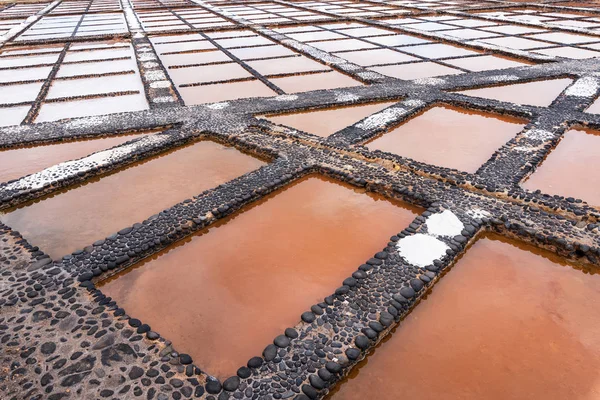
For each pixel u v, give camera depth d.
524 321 1.76
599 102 4.28
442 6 11.74
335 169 2.98
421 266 1.98
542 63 5.79
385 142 3.55
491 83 4.91
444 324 1.75
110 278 2.06
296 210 2.62
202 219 2.41
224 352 1.65
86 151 3.54
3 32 9.34
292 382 1.46
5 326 1.68
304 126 3.94
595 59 5.78
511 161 2.99
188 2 14.25
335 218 2.53
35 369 1.50
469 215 2.37
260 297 1.92
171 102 4.54
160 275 2.08
